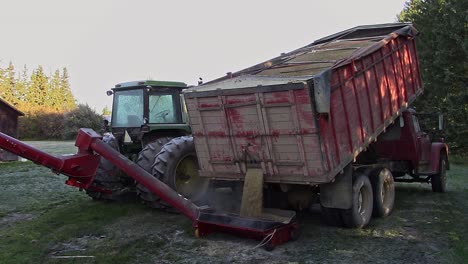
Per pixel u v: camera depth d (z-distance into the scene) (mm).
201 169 6957
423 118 10258
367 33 9242
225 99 6258
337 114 6062
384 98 7543
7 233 6492
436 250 5516
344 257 5289
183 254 5461
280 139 5898
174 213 7555
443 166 10297
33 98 66625
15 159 21516
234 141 6379
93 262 5176
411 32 8609
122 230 6555
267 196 6812
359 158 7801
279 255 5387
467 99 18641
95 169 6074
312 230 6516
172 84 8789
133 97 8727
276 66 7387
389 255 5340
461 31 18625
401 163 9453
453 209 7914
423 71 20125
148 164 7684
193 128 6836
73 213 7699
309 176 5809
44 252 5566
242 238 6137
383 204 7344
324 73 5586
